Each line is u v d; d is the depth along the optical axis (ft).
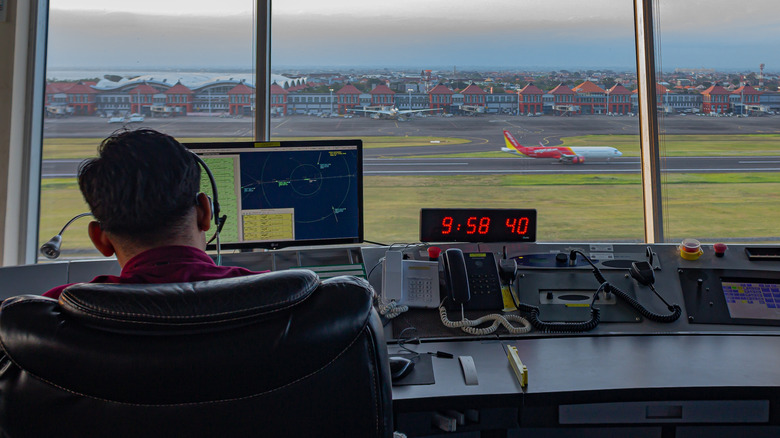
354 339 2.41
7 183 7.55
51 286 5.92
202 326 2.18
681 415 4.82
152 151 2.73
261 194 6.28
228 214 6.24
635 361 5.05
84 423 2.15
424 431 4.84
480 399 4.46
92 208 2.71
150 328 2.14
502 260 6.32
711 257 6.47
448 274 6.00
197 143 6.11
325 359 2.34
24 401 2.14
